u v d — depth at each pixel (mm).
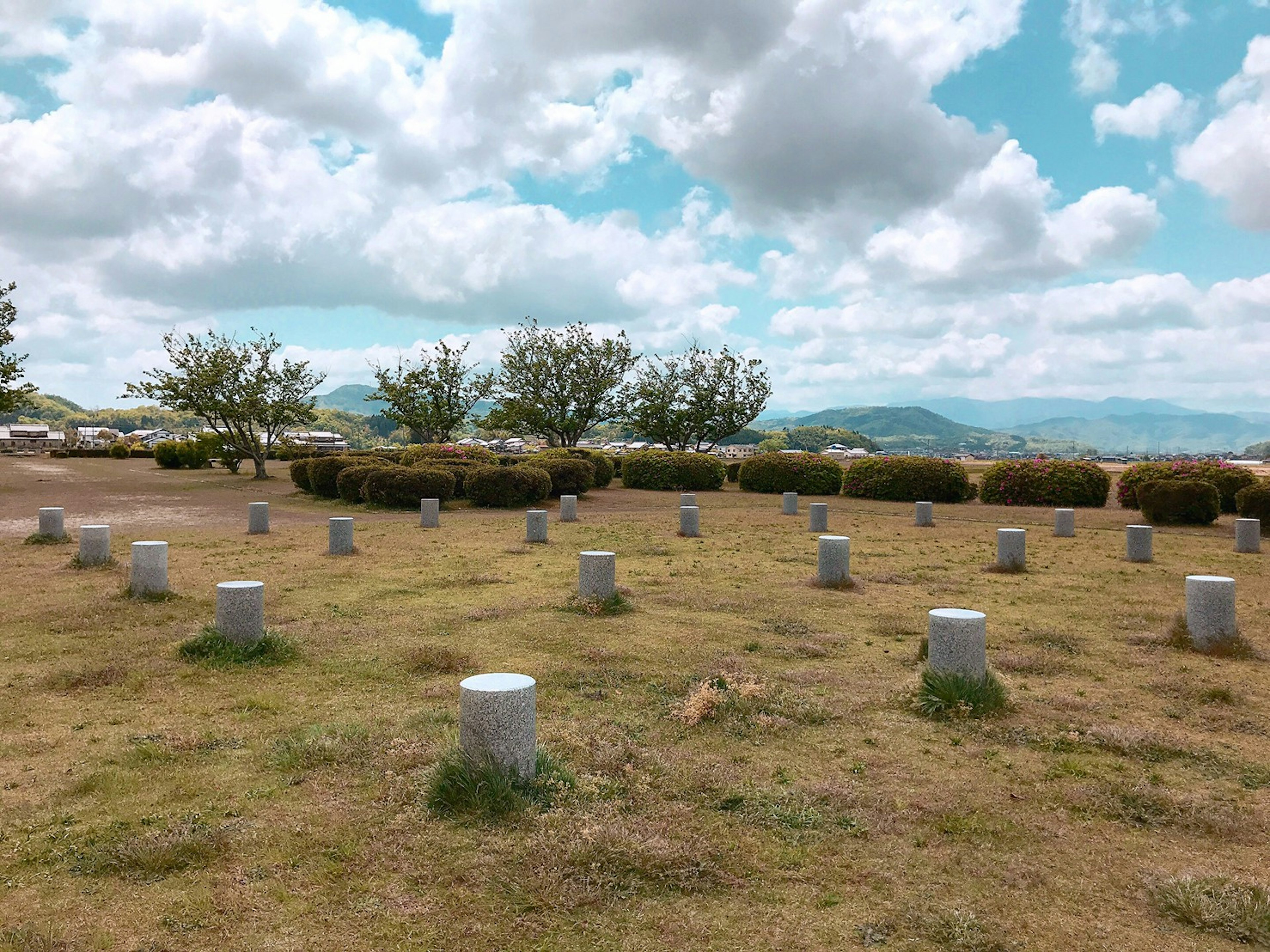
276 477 39469
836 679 7629
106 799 4930
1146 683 7656
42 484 33375
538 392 46031
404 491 24953
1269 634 9711
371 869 4137
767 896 3967
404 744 5715
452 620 9883
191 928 3639
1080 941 3617
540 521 17562
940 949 3551
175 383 35000
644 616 10305
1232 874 4215
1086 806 4984
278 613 10234
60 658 8078
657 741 6000
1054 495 27797
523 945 3539
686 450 48500
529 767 4988
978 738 6145
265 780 5223
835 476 33250
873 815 4844
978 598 11742
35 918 3686
